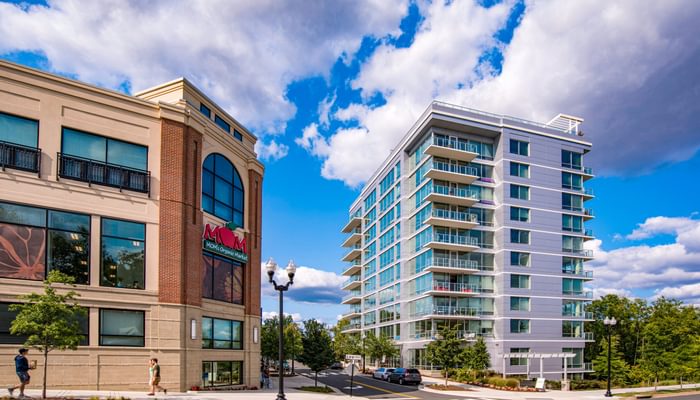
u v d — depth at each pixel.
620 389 38.59
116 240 20.95
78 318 19.36
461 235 55.47
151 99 25.91
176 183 22.83
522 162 57.34
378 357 58.50
